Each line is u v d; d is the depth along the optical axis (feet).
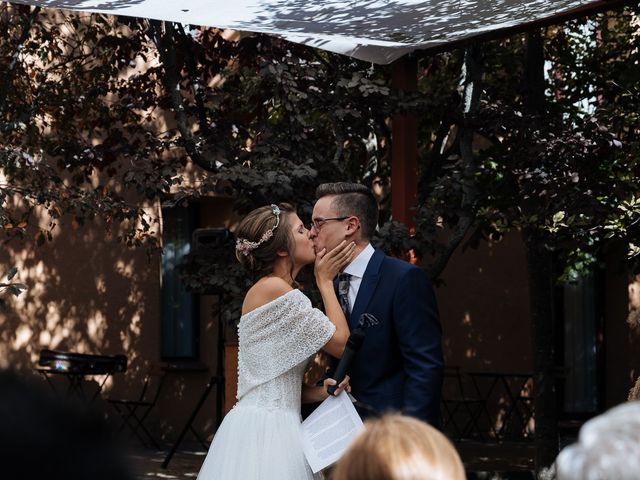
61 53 25.09
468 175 22.02
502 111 22.29
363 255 11.89
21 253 31.71
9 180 23.08
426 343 11.21
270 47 22.54
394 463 3.61
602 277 39.65
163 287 35.65
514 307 39.70
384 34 18.95
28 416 2.21
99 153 22.40
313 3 17.67
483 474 26.96
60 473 2.19
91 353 32.94
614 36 27.14
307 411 12.60
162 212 35.17
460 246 39.04
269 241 12.29
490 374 36.86
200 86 23.13
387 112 20.92
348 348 11.36
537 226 21.58
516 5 17.78
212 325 35.29
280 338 11.96
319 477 12.06
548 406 25.91
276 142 21.50
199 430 34.81
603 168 22.95
